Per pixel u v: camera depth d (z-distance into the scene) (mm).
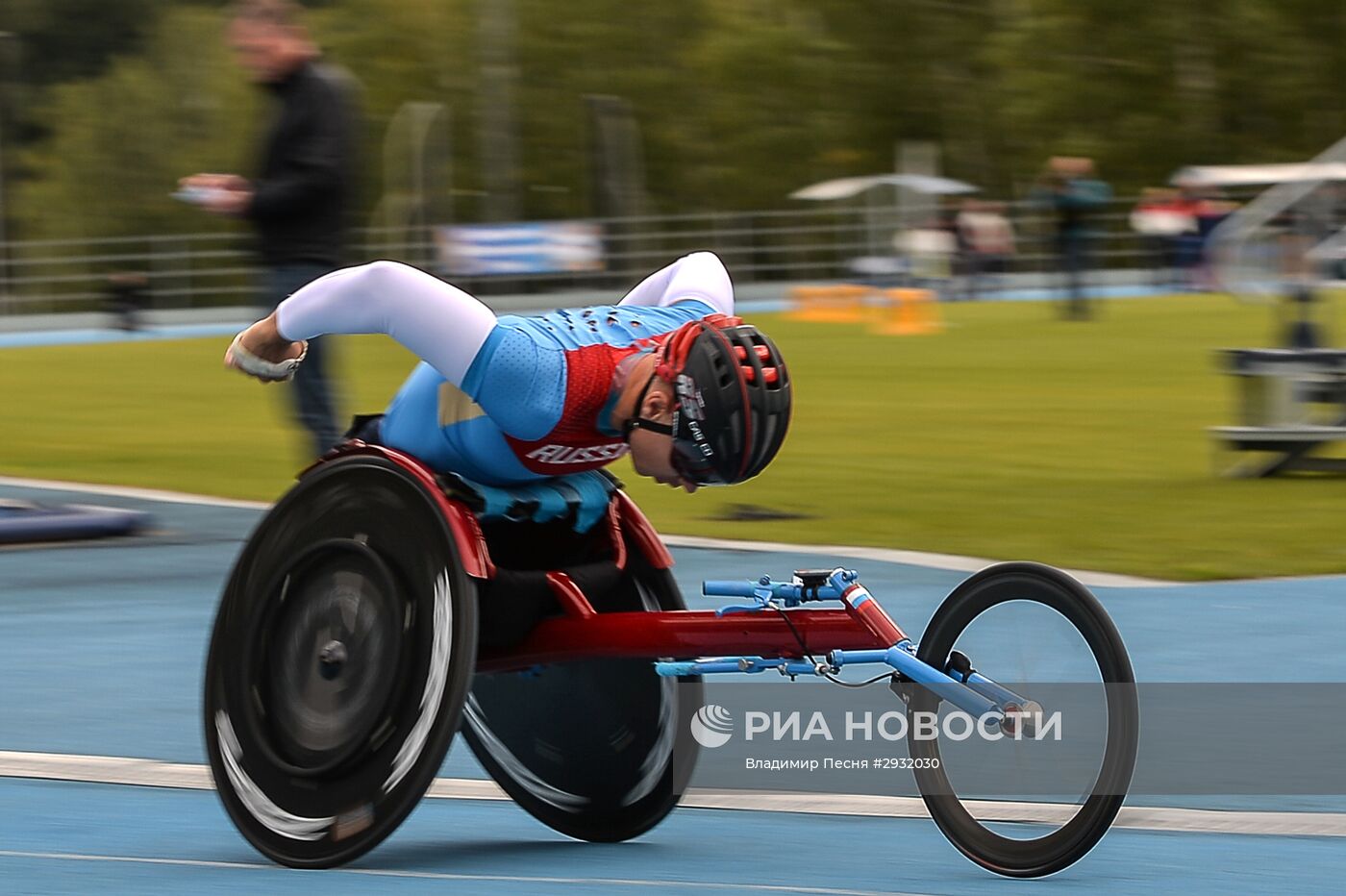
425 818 16375
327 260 29219
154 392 68500
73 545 32969
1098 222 146250
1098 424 51938
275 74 28906
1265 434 40125
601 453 14383
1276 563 28953
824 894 12820
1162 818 15219
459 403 14242
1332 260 48156
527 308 135250
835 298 112750
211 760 14469
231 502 38938
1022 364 74625
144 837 15016
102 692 21344
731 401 13539
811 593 14078
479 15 195125
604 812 15656
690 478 13992
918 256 124938
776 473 42062
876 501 37094
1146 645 22750
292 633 14289
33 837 15000
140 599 27578
